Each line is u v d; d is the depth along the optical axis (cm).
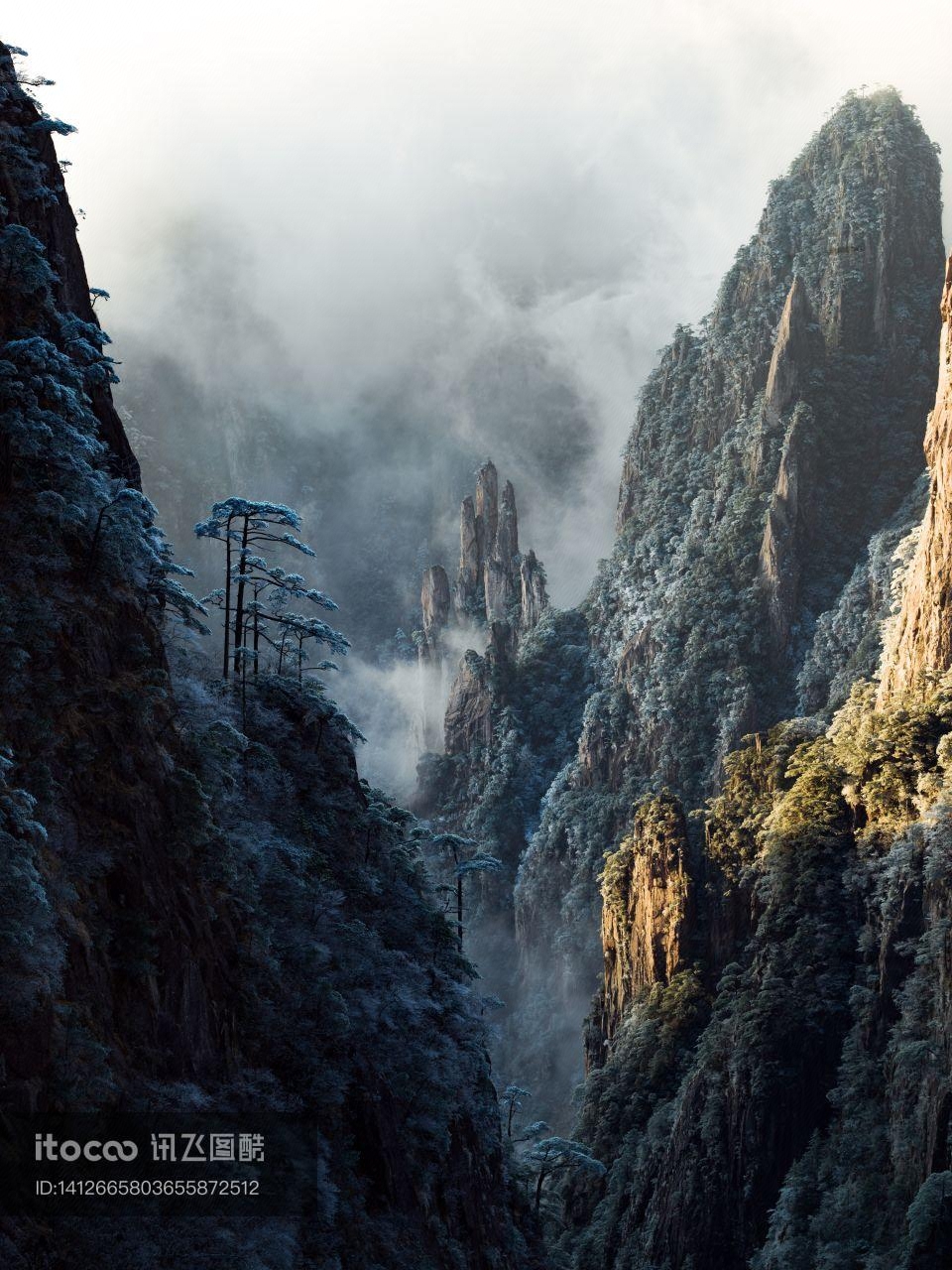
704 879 15350
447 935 7206
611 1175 13500
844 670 18688
